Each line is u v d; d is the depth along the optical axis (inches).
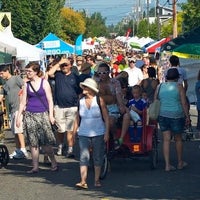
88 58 897.5
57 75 573.6
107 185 430.9
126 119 475.2
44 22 1971.0
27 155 571.8
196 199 382.0
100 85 482.6
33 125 480.1
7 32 1198.9
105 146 440.8
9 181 452.1
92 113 414.9
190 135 661.3
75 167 513.0
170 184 433.1
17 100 558.6
